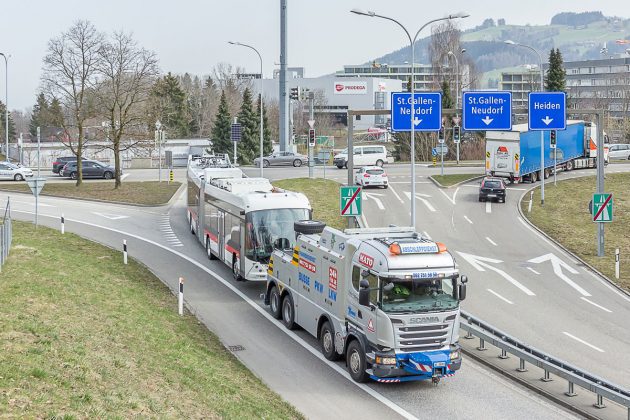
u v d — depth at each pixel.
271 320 22.14
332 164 75.50
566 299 25.98
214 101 128.62
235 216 26.05
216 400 13.30
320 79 151.00
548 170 57.12
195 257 31.30
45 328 14.86
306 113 138.38
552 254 33.53
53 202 46.59
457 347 16.20
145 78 57.72
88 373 12.44
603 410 15.25
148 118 55.62
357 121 150.25
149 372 13.88
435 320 15.87
